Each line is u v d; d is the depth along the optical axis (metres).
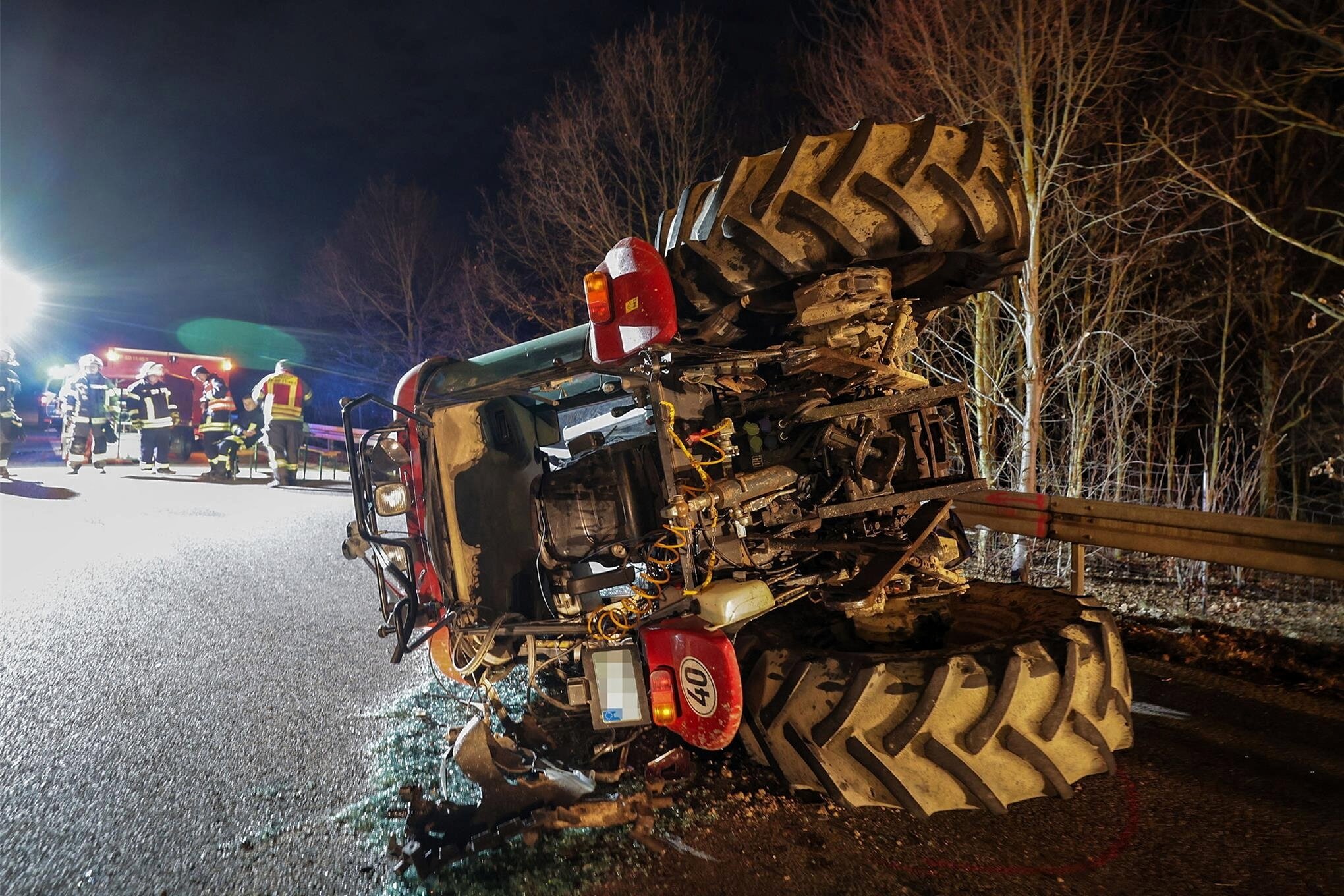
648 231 14.25
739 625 3.28
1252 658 5.41
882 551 3.72
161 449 17.55
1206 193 8.31
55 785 4.14
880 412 3.53
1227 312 10.66
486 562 4.42
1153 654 5.64
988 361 9.04
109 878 3.33
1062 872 3.09
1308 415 11.05
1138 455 10.05
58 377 26.61
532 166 14.52
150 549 9.72
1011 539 8.82
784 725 3.47
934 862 3.17
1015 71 7.86
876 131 3.26
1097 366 9.02
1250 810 3.51
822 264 3.25
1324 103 9.65
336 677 5.54
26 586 8.07
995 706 3.27
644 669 3.59
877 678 3.30
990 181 3.31
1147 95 8.98
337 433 20.34
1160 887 2.99
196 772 4.23
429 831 3.50
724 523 3.57
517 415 4.82
